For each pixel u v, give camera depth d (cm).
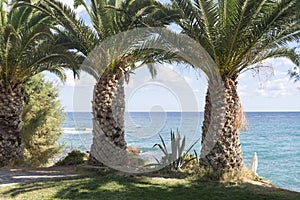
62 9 893
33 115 1686
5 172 923
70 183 748
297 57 898
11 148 1088
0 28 1014
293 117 7431
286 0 738
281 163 1870
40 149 1695
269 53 891
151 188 710
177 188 715
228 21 807
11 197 625
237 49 836
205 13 794
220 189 713
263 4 768
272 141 3061
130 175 842
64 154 1819
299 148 2580
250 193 682
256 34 799
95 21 946
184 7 816
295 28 798
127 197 632
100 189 693
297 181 1352
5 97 1080
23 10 1002
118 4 995
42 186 717
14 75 1080
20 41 966
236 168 871
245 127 910
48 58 1017
